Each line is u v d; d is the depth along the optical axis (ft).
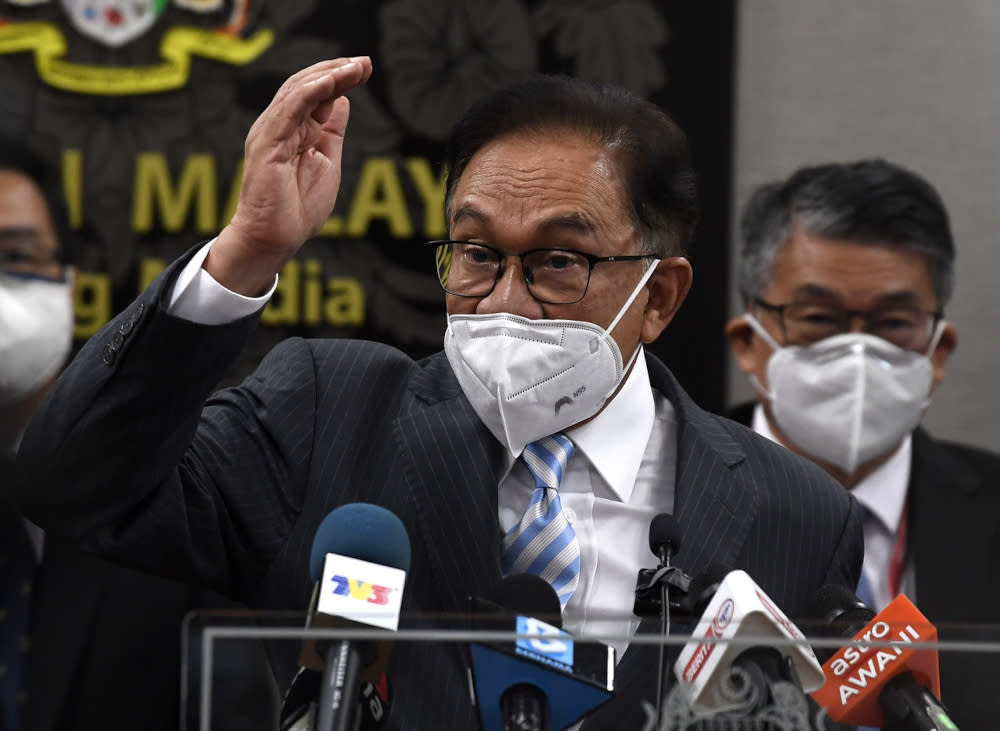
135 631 17.57
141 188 27.89
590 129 11.79
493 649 7.68
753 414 23.49
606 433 12.24
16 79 27.86
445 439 11.79
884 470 21.90
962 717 8.04
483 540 11.30
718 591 8.32
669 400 13.14
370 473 11.78
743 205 27.20
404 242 27.63
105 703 17.35
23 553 17.71
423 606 11.18
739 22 27.48
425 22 27.76
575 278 11.51
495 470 12.02
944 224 21.85
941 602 20.90
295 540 11.40
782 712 7.41
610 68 27.37
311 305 27.50
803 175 22.40
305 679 7.83
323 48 27.91
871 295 21.65
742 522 11.87
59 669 17.38
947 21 27.17
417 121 27.68
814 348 21.86
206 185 27.89
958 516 21.36
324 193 10.66
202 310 10.20
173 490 10.84
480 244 11.62
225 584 11.62
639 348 12.61
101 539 10.65
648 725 7.57
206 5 28.07
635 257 11.75
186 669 7.14
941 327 21.95
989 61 27.09
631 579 11.79
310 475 11.68
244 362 27.27
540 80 12.10
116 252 27.84
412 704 9.08
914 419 21.66
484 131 11.85
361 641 7.53
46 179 21.65
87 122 27.94
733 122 27.25
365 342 12.89
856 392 21.45
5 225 21.03
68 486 10.34
